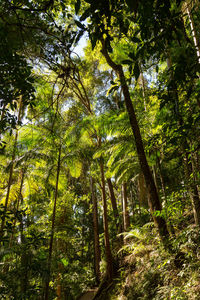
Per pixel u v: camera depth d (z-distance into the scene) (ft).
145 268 17.52
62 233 26.71
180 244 13.00
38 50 8.49
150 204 15.05
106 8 4.62
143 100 20.36
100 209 49.47
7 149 23.32
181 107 7.16
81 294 31.96
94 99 28.53
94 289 32.37
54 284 31.99
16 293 12.44
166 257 13.38
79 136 24.76
